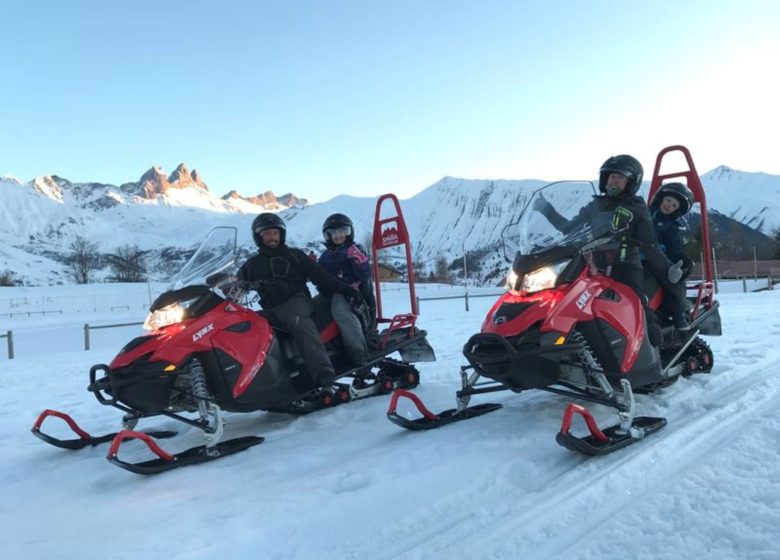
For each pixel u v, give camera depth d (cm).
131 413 488
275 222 526
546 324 419
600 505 321
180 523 329
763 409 462
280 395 497
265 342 485
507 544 287
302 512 333
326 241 629
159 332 446
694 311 577
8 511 369
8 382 961
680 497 319
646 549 273
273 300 525
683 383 564
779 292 1931
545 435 440
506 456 396
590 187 514
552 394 573
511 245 518
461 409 498
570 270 439
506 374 418
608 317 441
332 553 288
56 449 509
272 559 285
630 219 459
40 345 2097
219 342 456
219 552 291
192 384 446
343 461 419
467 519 315
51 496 391
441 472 369
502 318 439
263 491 370
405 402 582
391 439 461
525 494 343
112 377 409
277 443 475
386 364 648
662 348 538
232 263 504
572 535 292
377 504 333
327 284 554
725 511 299
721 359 669
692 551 268
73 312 5109
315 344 516
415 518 318
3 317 4631
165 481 398
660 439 412
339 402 587
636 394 542
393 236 694
